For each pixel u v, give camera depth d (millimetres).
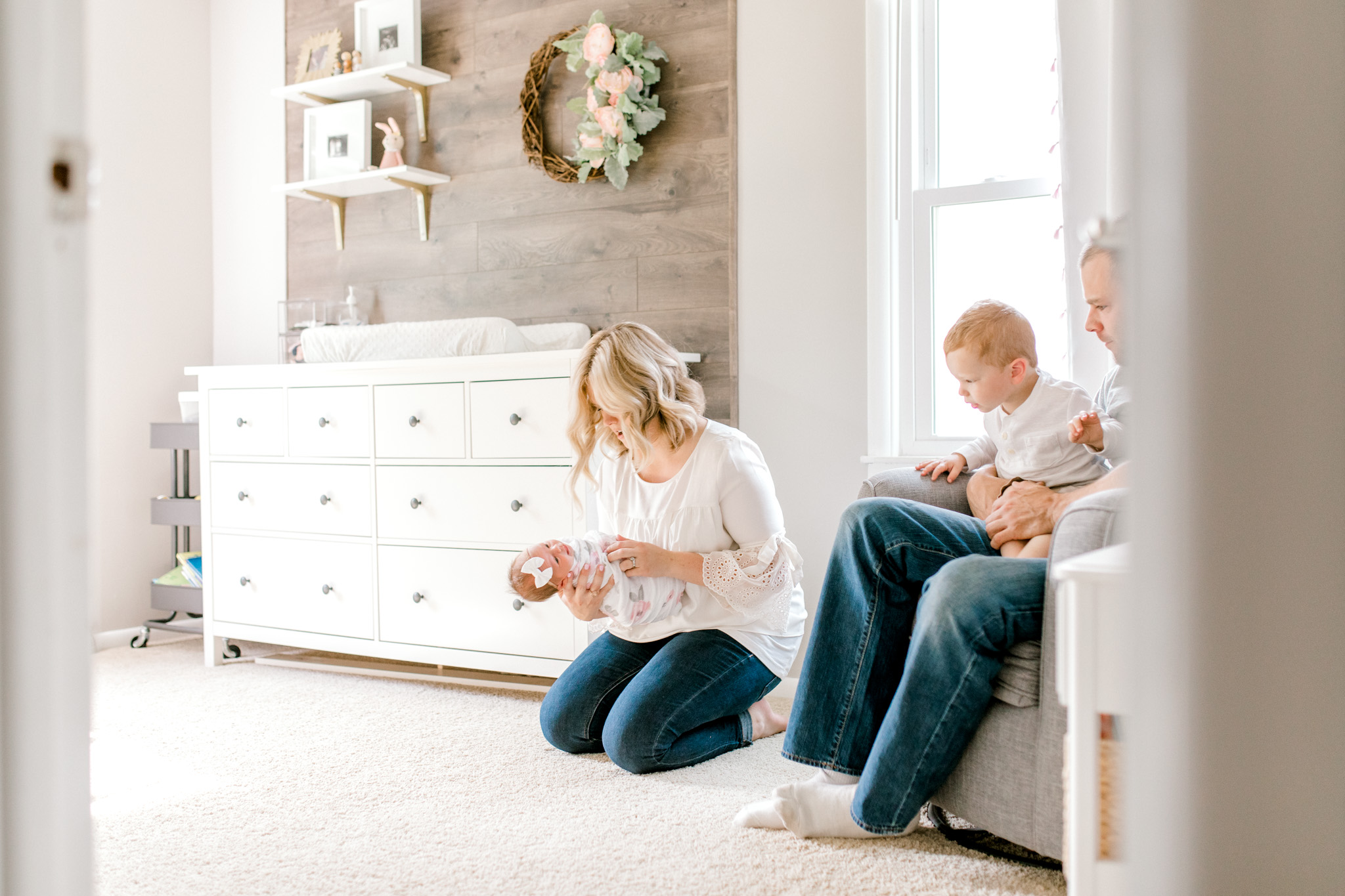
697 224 2691
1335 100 564
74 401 513
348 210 3309
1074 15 2037
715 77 2656
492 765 1904
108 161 3283
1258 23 572
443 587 2508
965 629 1300
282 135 3451
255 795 1743
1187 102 579
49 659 503
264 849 1494
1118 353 1524
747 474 1919
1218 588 580
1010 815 1299
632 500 2041
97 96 3254
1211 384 577
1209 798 583
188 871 1416
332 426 2668
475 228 3064
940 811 1500
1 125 480
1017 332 1679
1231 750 582
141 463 3387
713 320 2668
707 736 1910
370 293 3268
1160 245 577
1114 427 1558
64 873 514
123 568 3328
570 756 1964
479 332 2639
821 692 1509
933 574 1463
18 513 491
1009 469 1716
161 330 3451
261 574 2805
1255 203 572
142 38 3387
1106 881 849
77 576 517
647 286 2770
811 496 2547
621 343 1952
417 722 2230
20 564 492
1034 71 2383
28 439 492
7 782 495
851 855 1418
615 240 2818
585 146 2766
